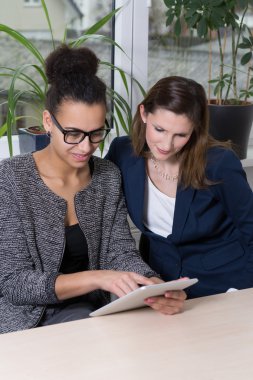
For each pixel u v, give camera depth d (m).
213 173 1.60
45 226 1.51
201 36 2.26
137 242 2.51
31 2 2.27
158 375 1.01
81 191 1.56
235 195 1.61
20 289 1.40
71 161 1.47
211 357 1.07
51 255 1.52
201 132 1.57
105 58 2.46
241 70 2.68
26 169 1.52
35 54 2.00
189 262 1.72
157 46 2.52
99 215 1.60
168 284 1.20
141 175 1.67
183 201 1.63
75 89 1.40
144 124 1.65
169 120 1.48
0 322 1.48
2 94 2.31
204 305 1.29
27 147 2.17
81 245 1.57
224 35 2.55
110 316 1.23
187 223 1.65
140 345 1.11
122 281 1.35
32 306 1.49
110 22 2.42
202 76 2.64
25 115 2.36
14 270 1.44
